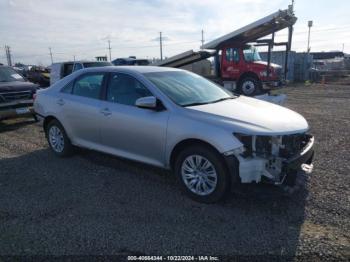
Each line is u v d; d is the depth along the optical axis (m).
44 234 3.58
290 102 13.62
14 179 5.18
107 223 3.78
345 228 3.53
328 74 27.62
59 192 4.66
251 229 3.57
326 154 5.98
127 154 5.02
